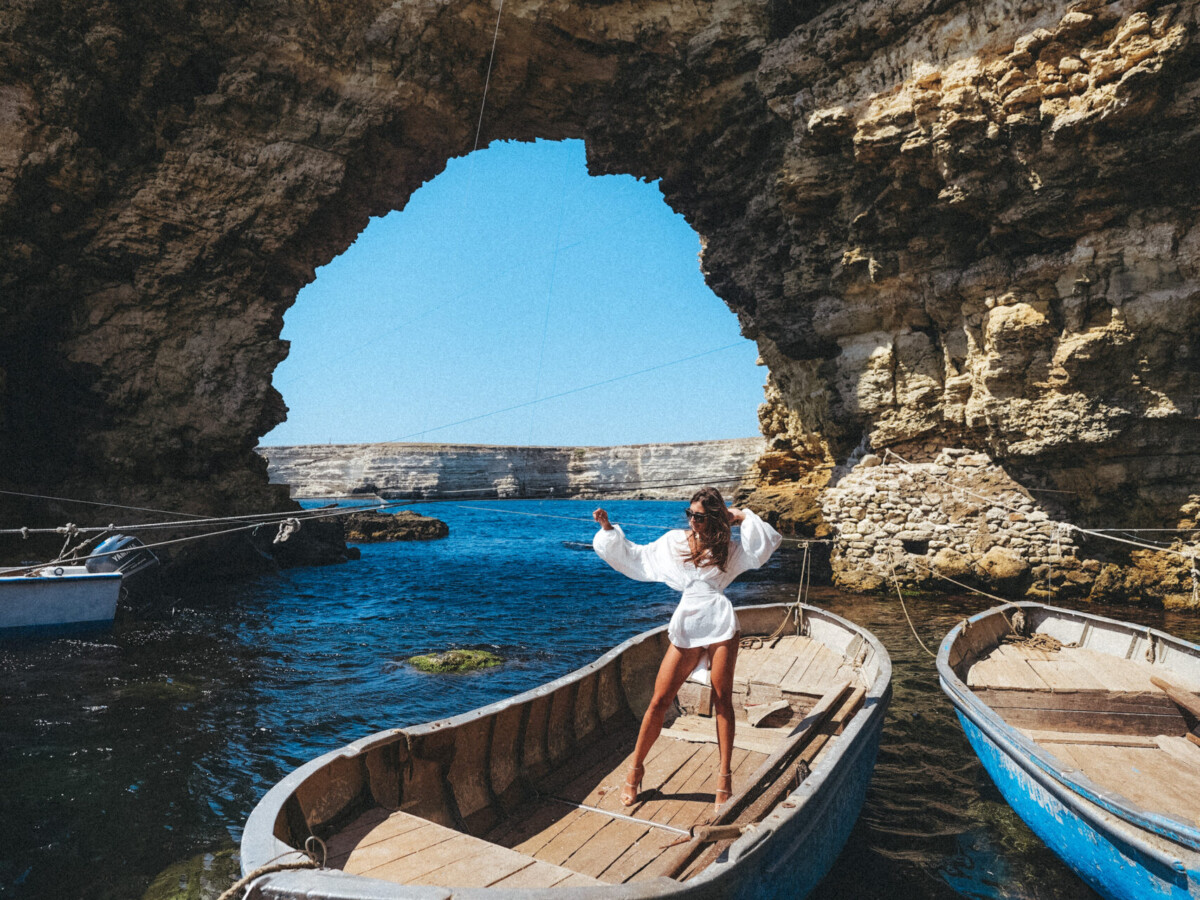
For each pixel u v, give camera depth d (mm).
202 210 19734
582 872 3787
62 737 7906
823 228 18203
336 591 18828
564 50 20250
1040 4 13344
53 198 18031
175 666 10945
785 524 24234
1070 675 7016
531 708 5008
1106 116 12664
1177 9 11836
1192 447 13680
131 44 17953
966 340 16031
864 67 15984
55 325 19547
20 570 13336
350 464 80750
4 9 16516
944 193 15086
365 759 3908
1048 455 14836
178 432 20469
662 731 5766
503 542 35406
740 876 3387
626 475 80375
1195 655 6895
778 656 7238
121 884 5117
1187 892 3836
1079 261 13953
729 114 19734
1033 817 5270
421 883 3156
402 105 20219
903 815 6066
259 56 19312
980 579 15789
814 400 22484
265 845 2807
